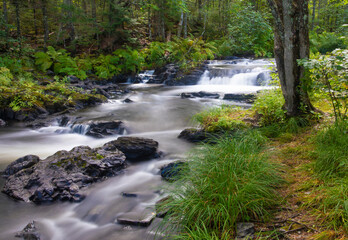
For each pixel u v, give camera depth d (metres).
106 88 15.02
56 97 11.65
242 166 3.84
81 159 5.18
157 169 5.45
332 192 3.14
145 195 4.45
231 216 3.10
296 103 6.00
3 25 17.70
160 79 18.19
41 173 4.82
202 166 4.12
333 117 5.63
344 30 25.53
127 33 20.83
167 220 3.35
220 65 18.66
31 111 10.38
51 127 9.19
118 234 3.53
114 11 20.33
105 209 4.11
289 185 3.71
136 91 15.44
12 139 8.16
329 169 3.70
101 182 4.97
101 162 5.24
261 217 3.09
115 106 11.55
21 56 16.69
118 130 8.30
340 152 4.00
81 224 3.86
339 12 30.50
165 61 20.00
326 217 2.85
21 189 4.66
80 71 16.67
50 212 4.15
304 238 2.65
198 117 7.53
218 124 6.70
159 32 25.22
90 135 8.12
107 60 18.70
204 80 16.73
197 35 27.19
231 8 27.34
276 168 4.06
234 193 3.31
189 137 6.98
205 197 3.38
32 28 23.97
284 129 5.89
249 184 3.38
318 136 4.86
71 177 4.76
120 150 5.96
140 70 19.75
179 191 3.75
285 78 5.98
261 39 23.36
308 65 4.66
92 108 11.44
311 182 3.62
